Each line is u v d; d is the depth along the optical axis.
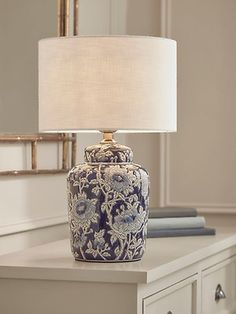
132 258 1.99
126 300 1.87
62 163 2.60
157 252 2.15
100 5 2.92
